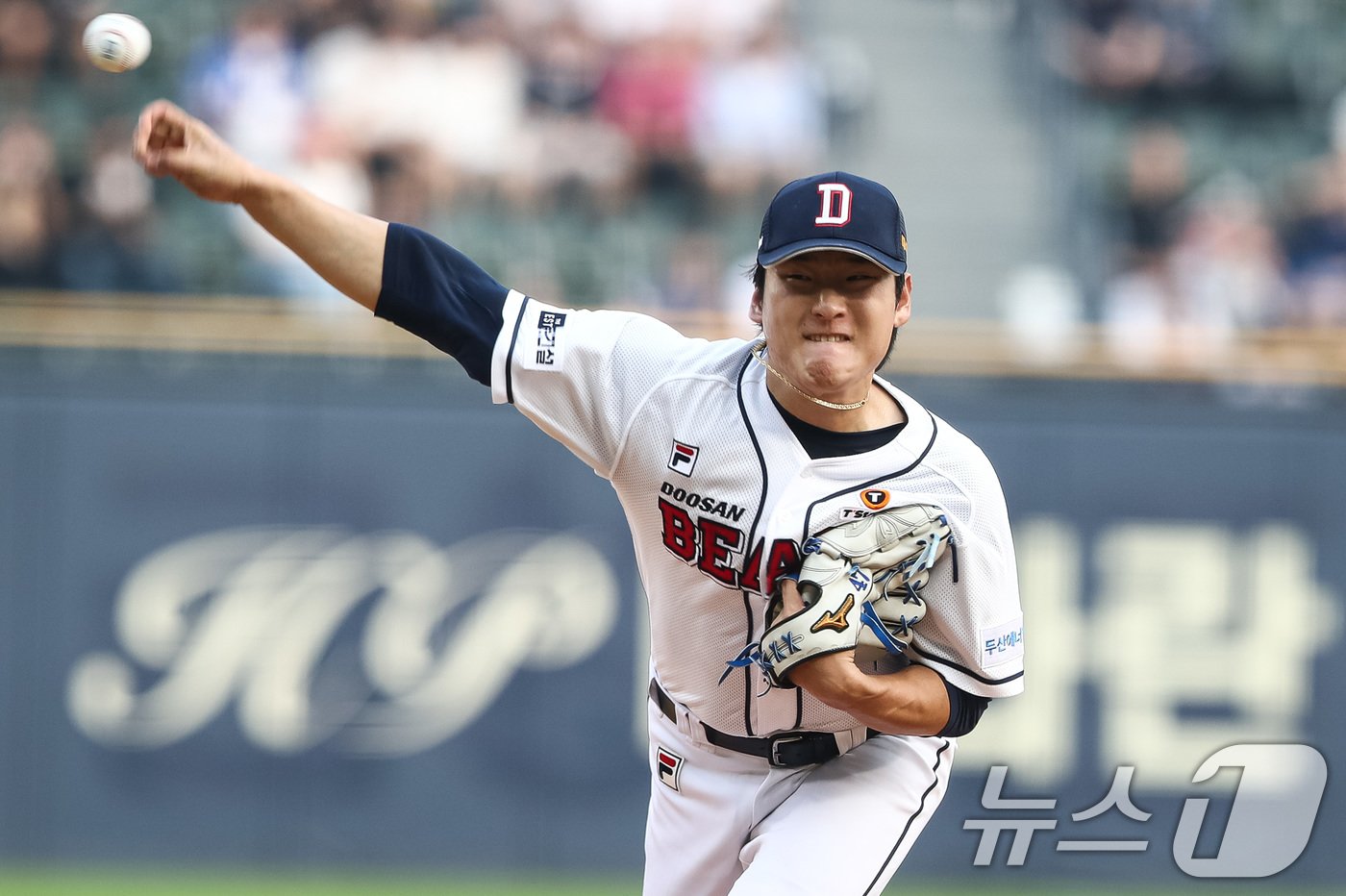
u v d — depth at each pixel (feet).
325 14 102.94
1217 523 84.94
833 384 32.42
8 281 92.94
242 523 81.41
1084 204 108.17
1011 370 86.22
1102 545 84.43
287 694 81.05
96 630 80.48
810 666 32.94
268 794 80.74
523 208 101.60
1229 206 107.14
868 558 33.63
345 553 81.71
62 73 98.99
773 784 37.91
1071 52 113.70
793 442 34.24
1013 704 83.35
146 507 80.94
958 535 34.35
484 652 81.97
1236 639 84.69
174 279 94.22
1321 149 111.55
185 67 100.89
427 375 84.07
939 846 82.28
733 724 37.40
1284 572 85.05
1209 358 89.10
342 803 81.00
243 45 101.35
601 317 35.53
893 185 112.98
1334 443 85.30
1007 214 111.45
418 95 101.50
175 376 81.66
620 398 34.78
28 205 93.61
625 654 82.64
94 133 96.78
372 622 81.66
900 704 33.94
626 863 82.12
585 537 82.74
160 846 80.18
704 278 100.32
